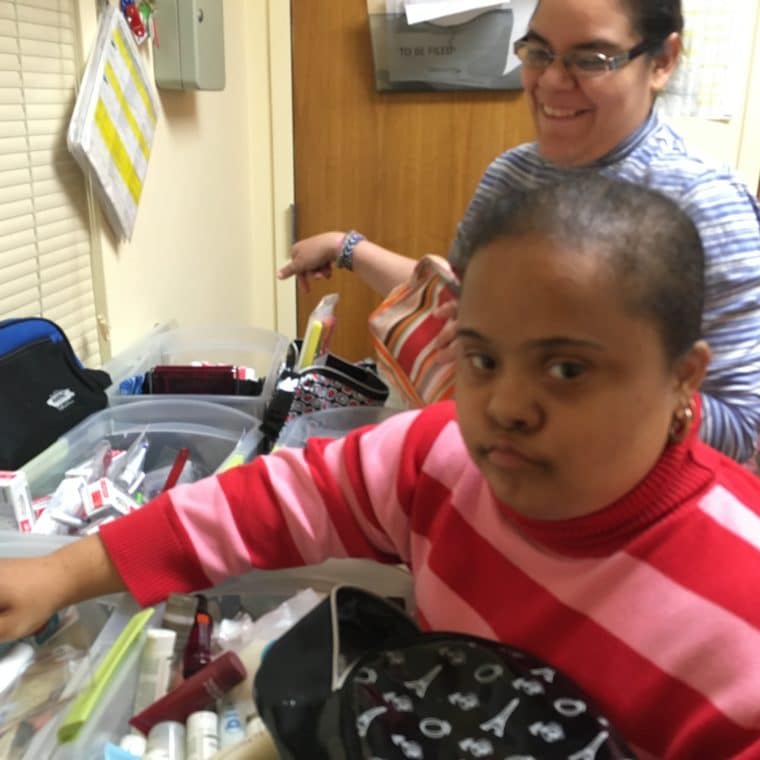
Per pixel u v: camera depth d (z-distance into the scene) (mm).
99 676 628
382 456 696
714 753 457
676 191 951
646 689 487
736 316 909
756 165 2061
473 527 609
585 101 1023
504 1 1915
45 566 671
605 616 513
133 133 1360
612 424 458
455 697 456
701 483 517
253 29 2033
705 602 481
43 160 1152
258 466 728
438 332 1046
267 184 2170
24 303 1128
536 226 454
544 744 427
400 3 1943
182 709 652
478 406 480
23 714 632
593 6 967
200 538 697
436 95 2045
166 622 708
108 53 1255
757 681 449
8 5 1039
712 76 1992
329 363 1301
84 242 1289
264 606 793
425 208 2145
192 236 1766
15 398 986
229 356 1562
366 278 1435
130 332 1463
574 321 438
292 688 487
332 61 2047
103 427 1127
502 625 563
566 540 532
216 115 1865
